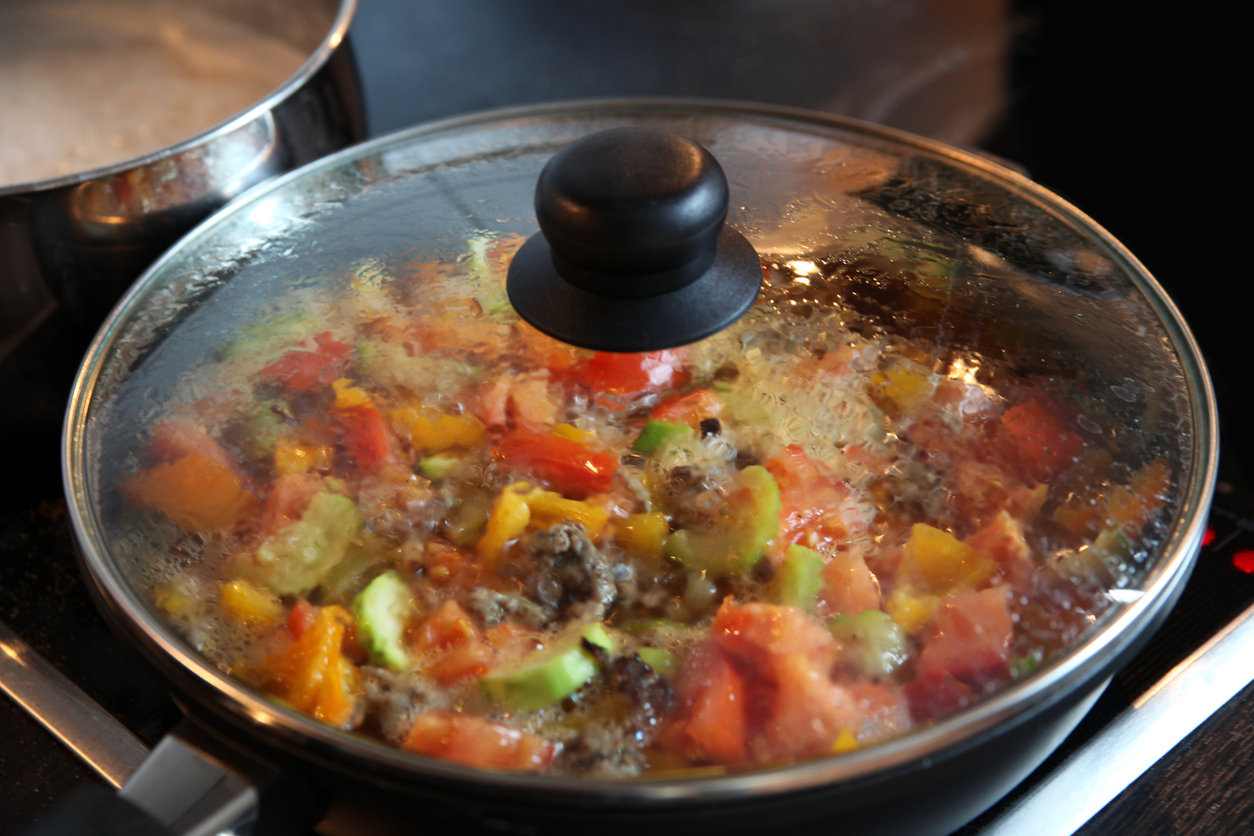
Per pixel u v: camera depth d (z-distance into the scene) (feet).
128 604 1.28
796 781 1.16
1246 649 1.56
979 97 2.98
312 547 1.32
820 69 3.17
